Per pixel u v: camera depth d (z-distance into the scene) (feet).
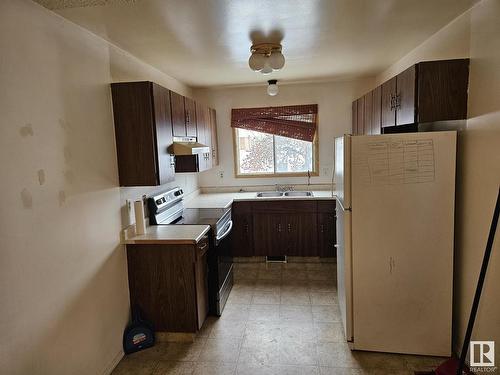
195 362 7.99
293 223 14.06
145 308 8.84
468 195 7.29
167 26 7.25
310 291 11.66
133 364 8.02
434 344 7.84
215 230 9.83
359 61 11.40
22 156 5.30
